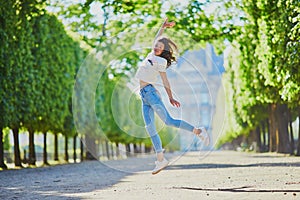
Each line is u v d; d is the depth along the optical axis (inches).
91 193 350.9
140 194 327.6
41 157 1752.0
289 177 417.4
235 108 1722.4
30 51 934.4
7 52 819.4
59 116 1095.0
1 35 800.3
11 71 851.4
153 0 928.9
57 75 1077.1
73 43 1180.5
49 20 1056.2
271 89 974.4
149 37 421.4
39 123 1027.3
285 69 703.7
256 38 896.9
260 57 830.5
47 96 1028.5
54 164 1161.4
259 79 989.2
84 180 498.6
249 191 315.3
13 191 396.8
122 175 561.9
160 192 335.9
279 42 712.4
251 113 1358.3
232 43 1051.3
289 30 691.4
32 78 933.8
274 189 318.0
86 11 966.4
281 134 1127.6
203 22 989.8
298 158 831.7
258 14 879.7
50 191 382.9
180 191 337.7
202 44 1029.2
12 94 839.7
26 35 926.4
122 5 931.3
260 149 1674.5
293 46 667.4
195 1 956.0
